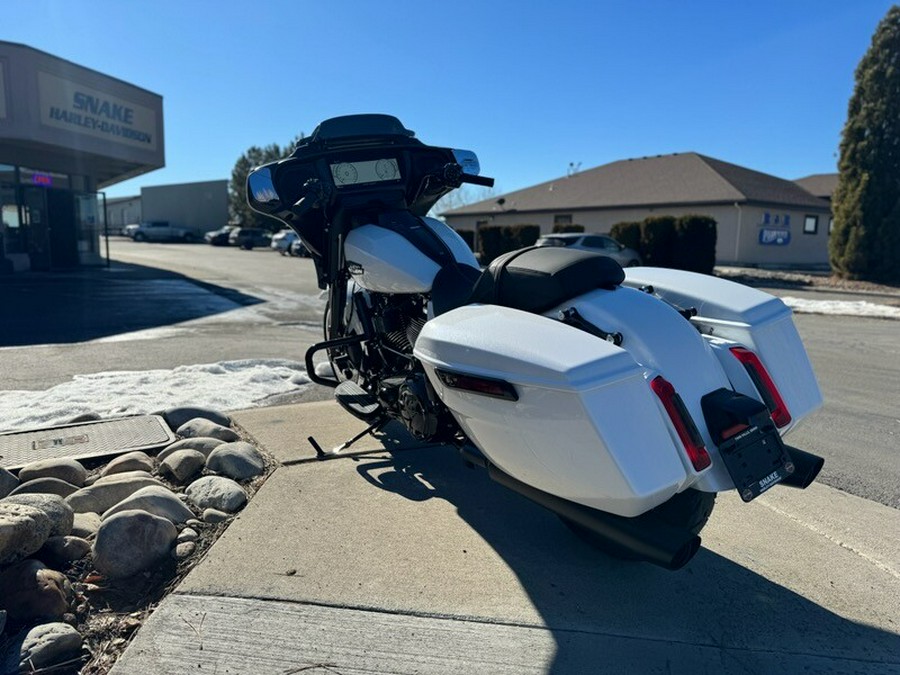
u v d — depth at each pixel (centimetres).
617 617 257
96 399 523
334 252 423
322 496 355
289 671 222
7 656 225
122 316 1042
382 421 407
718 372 258
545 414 227
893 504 373
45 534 272
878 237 2020
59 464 355
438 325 277
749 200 2673
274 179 410
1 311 1064
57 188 1989
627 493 217
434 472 391
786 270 2561
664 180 3119
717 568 295
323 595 264
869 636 249
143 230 4875
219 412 470
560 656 234
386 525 325
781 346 286
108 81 1756
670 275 327
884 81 1964
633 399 222
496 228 2581
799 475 268
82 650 233
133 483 344
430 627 247
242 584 269
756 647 242
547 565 293
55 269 2003
